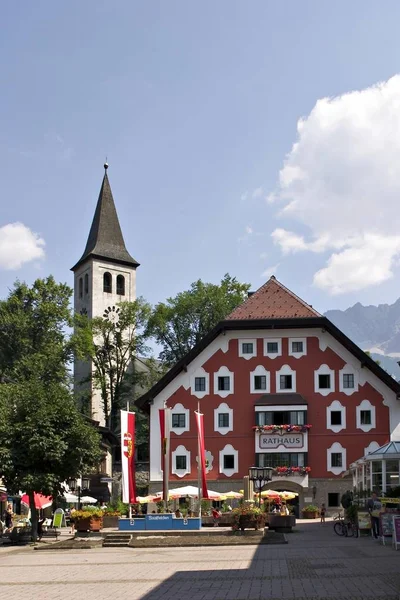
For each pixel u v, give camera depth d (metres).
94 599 19.73
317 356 71.81
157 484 71.06
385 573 23.22
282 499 61.78
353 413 70.62
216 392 72.19
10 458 43.88
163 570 26.70
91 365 114.62
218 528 46.50
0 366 84.81
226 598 19.34
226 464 71.00
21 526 51.78
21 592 21.58
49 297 90.81
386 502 38.25
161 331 103.56
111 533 42.91
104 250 128.88
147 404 73.12
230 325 72.31
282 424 70.69
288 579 22.84
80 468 45.41
